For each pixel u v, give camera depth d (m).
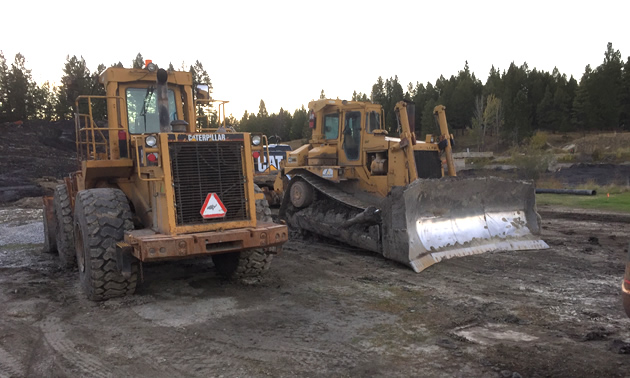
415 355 4.21
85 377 3.92
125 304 5.74
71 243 7.58
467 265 7.55
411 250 7.43
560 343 4.41
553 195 17.89
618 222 12.09
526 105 62.44
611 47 65.12
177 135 5.62
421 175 9.27
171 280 6.85
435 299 5.86
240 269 6.61
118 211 5.94
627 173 26.16
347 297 6.00
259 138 6.08
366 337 4.65
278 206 15.16
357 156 10.06
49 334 4.89
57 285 6.80
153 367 4.07
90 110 6.48
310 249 9.19
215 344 4.53
